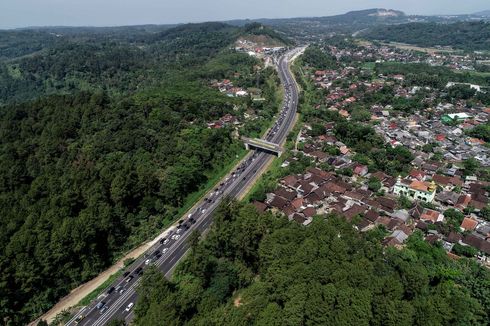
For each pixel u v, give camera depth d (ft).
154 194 509.76
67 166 545.44
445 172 559.79
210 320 271.69
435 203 487.20
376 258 334.65
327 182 534.78
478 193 489.26
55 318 337.93
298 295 271.28
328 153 636.89
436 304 265.95
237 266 369.50
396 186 508.53
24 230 377.71
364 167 571.28
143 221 475.31
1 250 359.87
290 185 532.32
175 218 494.18
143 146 590.55
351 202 485.15
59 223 389.19
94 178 483.10
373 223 437.58
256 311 277.85
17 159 553.64
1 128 642.22
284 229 357.00
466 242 391.65
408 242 389.60
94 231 400.06
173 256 415.64
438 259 356.59
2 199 456.45
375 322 258.78
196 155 590.55
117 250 430.61
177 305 286.05
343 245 319.06
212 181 588.50
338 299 262.06
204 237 442.09
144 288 323.37
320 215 438.81
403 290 281.13
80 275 387.96
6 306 333.42
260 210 473.26
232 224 382.63
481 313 274.36
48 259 362.53
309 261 306.96
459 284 312.91
